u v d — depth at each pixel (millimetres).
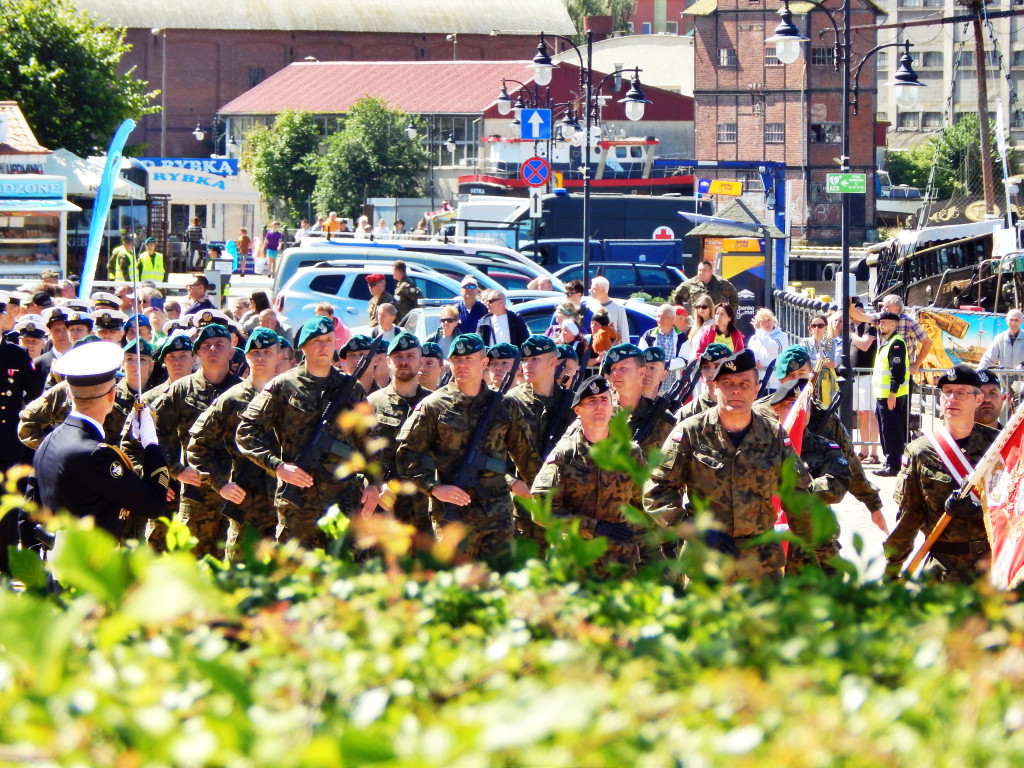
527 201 123125
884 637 10367
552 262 107500
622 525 22938
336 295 73500
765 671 9438
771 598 11828
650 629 10602
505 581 12586
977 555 22906
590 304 50250
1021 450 20594
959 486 22719
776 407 27031
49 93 156125
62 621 8383
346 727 7012
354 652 9391
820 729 7570
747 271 82750
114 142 39469
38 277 94875
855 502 42781
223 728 7113
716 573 11977
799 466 22156
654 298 93688
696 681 8938
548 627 10922
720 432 21969
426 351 32688
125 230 114625
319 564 13531
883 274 98938
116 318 38375
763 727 7711
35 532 21938
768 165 153375
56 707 7875
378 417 27891
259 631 10484
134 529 29734
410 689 8742
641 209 121062
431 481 25844
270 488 28359
